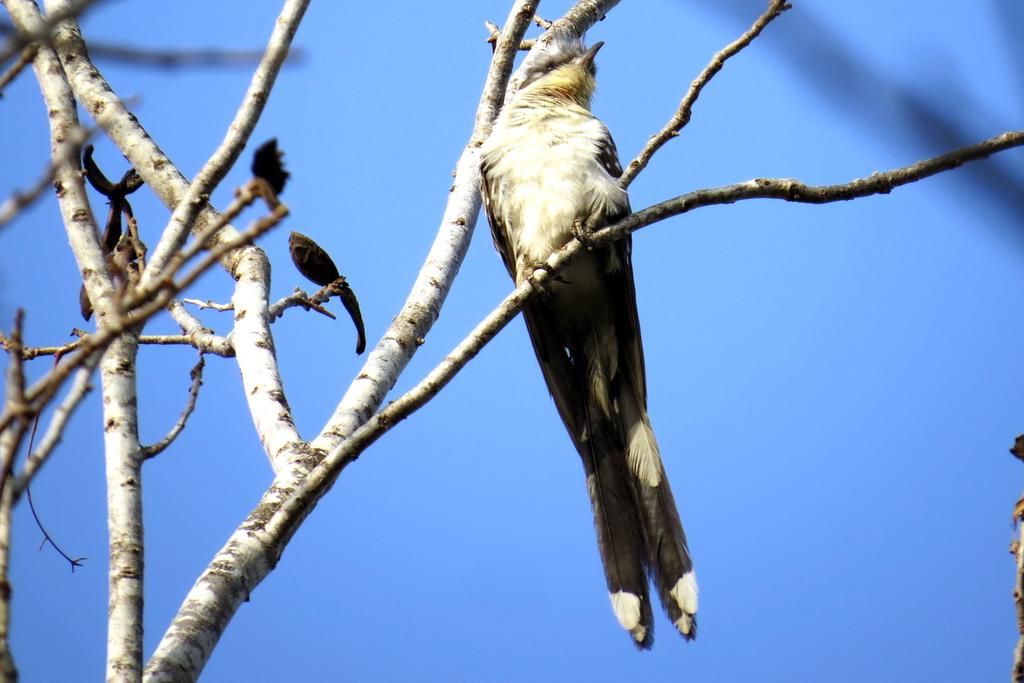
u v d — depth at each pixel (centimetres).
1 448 497
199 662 646
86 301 954
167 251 625
